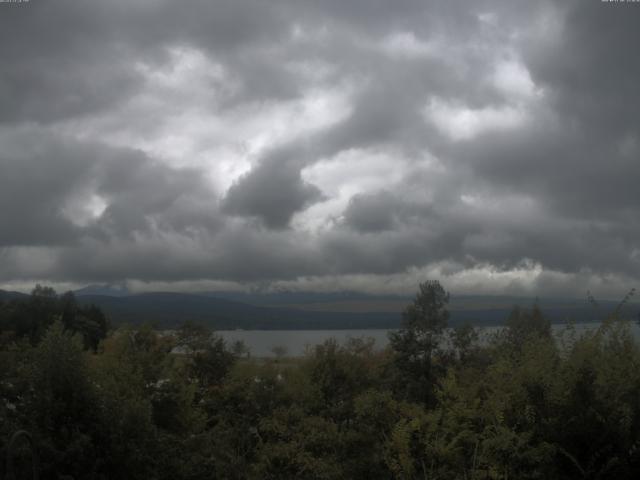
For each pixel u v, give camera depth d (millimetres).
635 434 8648
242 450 17281
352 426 15344
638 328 10047
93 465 9469
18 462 8812
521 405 9227
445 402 10516
